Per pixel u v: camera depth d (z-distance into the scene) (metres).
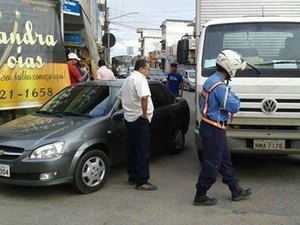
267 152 6.58
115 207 5.77
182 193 6.37
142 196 6.23
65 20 15.84
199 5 9.05
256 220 5.27
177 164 8.13
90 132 6.39
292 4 8.84
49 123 6.63
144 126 6.44
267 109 6.39
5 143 6.07
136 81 6.32
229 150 6.57
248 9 8.95
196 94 7.06
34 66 9.91
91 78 16.09
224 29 7.23
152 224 5.16
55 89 10.38
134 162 6.75
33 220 5.31
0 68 9.22
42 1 10.09
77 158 6.14
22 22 9.68
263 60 6.83
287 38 7.02
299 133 6.47
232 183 5.95
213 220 5.27
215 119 5.64
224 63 5.58
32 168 5.88
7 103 9.38
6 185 6.83
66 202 5.98
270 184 6.79
